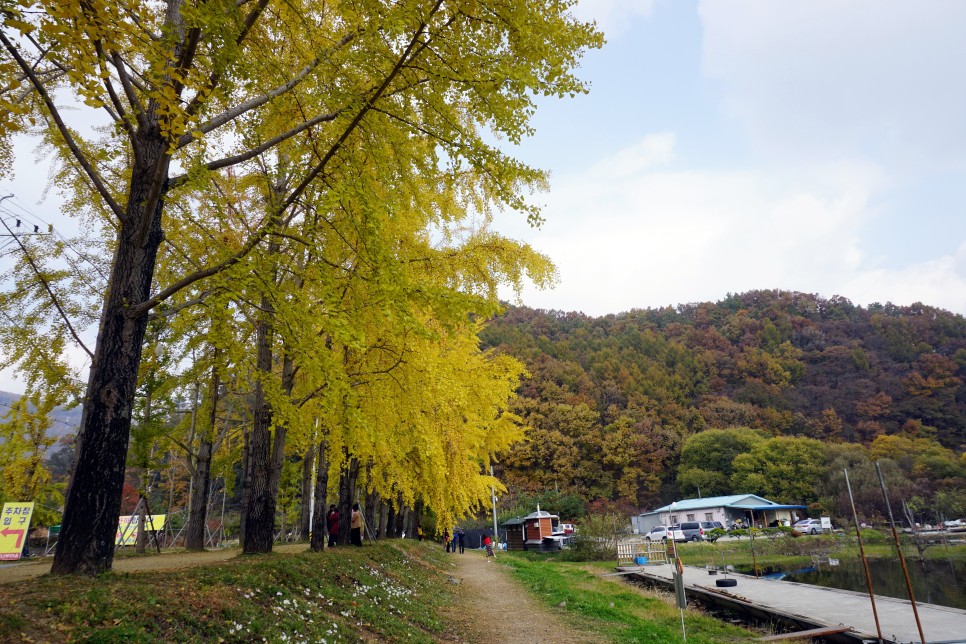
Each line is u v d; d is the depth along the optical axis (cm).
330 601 724
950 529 5094
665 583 1909
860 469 6244
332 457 1114
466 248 961
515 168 614
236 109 665
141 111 571
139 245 614
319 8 742
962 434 9075
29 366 1077
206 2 481
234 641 486
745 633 1105
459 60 579
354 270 667
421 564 1683
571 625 964
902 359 11481
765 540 4091
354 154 665
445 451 1323
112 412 573
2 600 414
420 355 889
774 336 13075
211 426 1606
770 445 7325
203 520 1598
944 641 973
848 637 1051
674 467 8425
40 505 1855
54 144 859
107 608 438
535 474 7400
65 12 381
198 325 1148
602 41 608
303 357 594
